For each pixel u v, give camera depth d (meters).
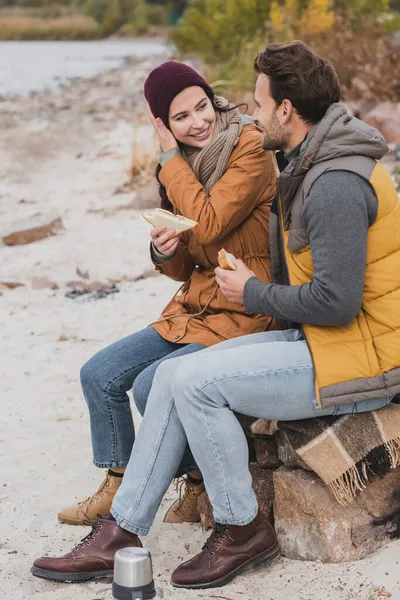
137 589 3.07
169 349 4.02
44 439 5.09
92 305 7.44
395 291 3.38
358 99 13.04
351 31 15.07
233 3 16.41
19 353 6.47
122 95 21.34
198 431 3.41
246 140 3.88
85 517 4.08
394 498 3.62
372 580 3.39
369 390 3.36
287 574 3.50
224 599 3.37
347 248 3.24
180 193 3.88
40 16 67.81
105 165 13.12
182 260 4.18
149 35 62.66
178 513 4.09
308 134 3.39
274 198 3.65
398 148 10.95
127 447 3.96
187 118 3.90
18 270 8.43
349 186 3.27
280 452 3.64
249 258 4.00
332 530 3.52
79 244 9.18
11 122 17.69
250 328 3.91
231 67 14.66
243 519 3.47
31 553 3.89
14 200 11.30
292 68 3.42
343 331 3.40
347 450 3.43
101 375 3.91
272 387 3.39
